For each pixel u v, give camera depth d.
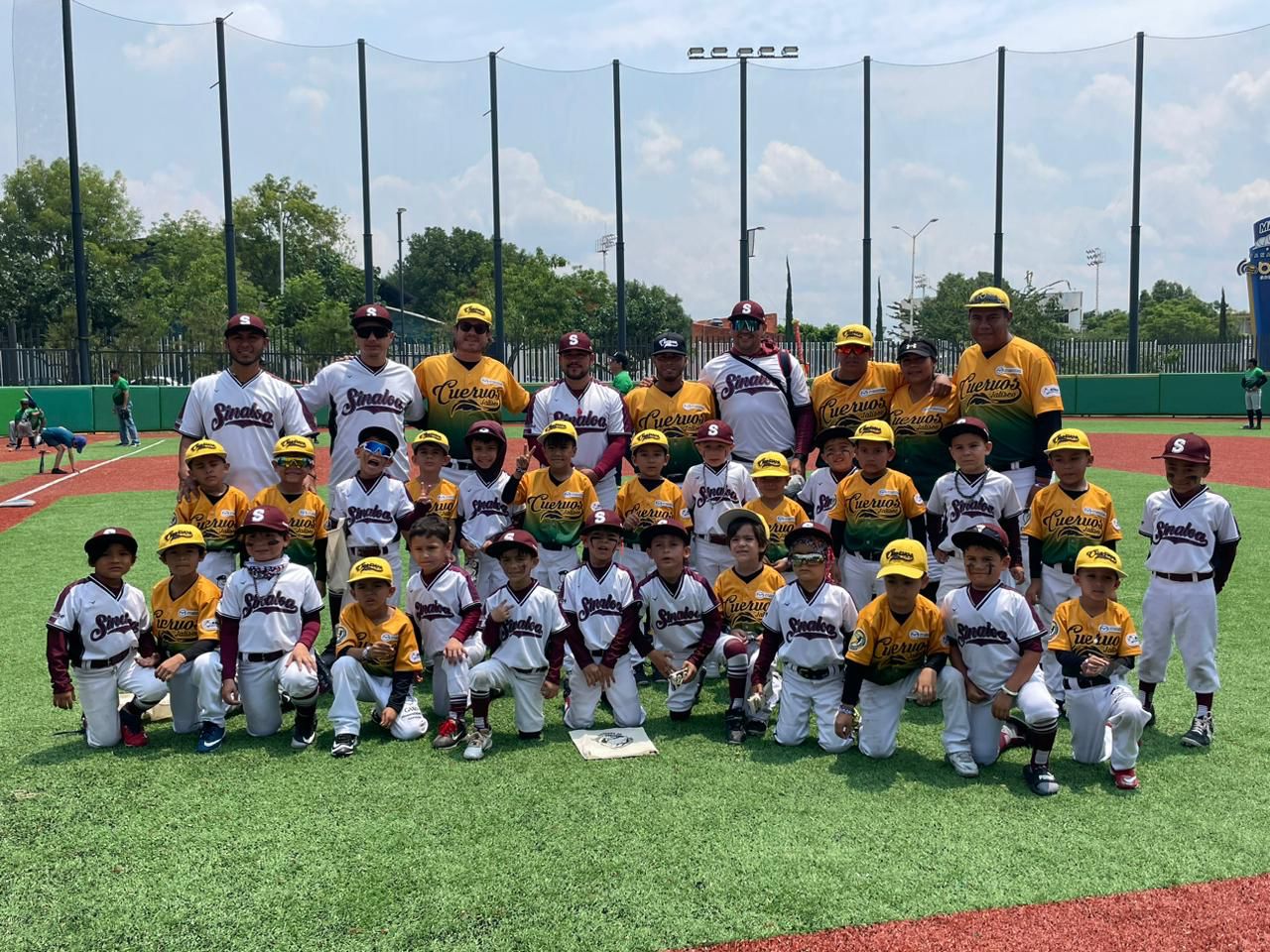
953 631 4.69
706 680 6.22
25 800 4.23
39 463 18.70
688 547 5.77
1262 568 8.77
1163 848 3.78
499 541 4.95
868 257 28.67
